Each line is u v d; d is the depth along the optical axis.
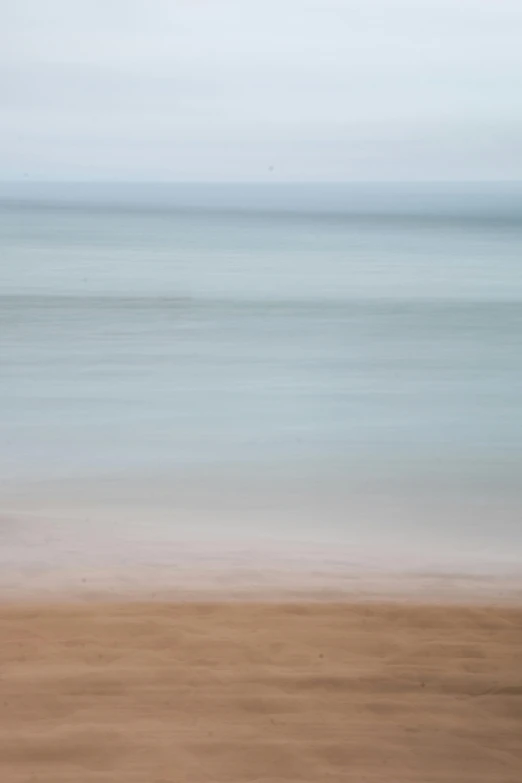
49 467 8.33
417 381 13.98
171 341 17.78
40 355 15.77
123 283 27.12
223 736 2.89
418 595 4.63
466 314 21.59
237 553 5.51
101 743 2.81
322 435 10.15
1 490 7.39
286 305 22.92
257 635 3.84
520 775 2.71
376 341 17.91
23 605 4.24
